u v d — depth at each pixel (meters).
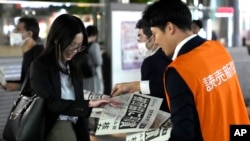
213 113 1.64
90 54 5.48
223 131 1.66
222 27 9.70
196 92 1.60
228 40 9.91
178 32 1.72
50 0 6.75
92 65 5.41
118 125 1.92
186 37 1.74
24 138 2.17
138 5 6.00
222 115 1.67
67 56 2.27
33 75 2.21
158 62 2.31
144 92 2.32
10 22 6.09
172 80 1.62
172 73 1.62
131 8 5.94
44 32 6.11
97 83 5.55
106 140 4.96
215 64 1.70
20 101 2.32
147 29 2.68
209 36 8.50
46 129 2.23
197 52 1.68
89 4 6.42
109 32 5.85
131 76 6.08
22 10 6.25
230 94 1.75
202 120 1.62
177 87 1.60
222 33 9.73
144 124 1.90
